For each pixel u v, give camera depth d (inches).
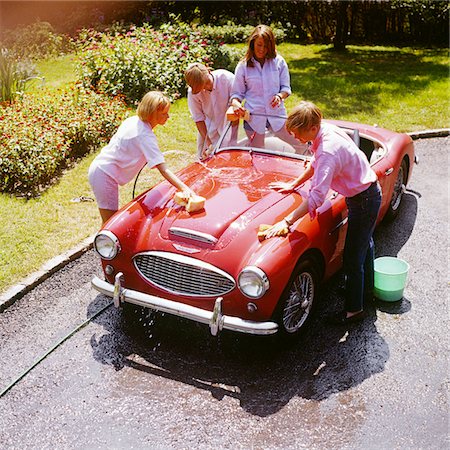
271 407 157.6
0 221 253.1
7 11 727.1
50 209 266.2
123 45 435.8
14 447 146.6
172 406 158.6
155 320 195.9
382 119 387.2
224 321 163.3
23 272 218.5
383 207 233.5
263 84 239.5
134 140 197.6
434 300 203.0
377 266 208.1
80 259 233.5
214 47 492.7
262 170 204.7
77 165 316.5
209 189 192.4
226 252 166.4
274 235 167.8
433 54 598.2
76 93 372.5
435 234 247.1
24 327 192.9
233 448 144.9
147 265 175.9
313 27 682.8
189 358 176.7
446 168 318.7
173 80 427.8
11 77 387.9
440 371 170.1
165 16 680.4
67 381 168.4
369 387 164.1
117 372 171.3
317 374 169.3
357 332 187.0
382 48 631.8
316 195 162.6
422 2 645.3
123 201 272.4
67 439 148.7
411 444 145.6
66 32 676.7
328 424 151.9
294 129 161.0
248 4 693.9
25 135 297.9
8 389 165.5
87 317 197.8
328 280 203.6
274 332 164.1
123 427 152.1
